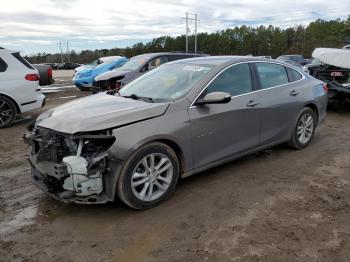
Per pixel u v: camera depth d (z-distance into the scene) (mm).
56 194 3748
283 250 3145
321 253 3098
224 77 4668
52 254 3170
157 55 11750
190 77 4617
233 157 4785
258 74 5121
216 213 3809
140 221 3676
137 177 3795
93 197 3594
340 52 8680
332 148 6027
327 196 4180
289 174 4859
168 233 3449
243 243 3256
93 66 17641
